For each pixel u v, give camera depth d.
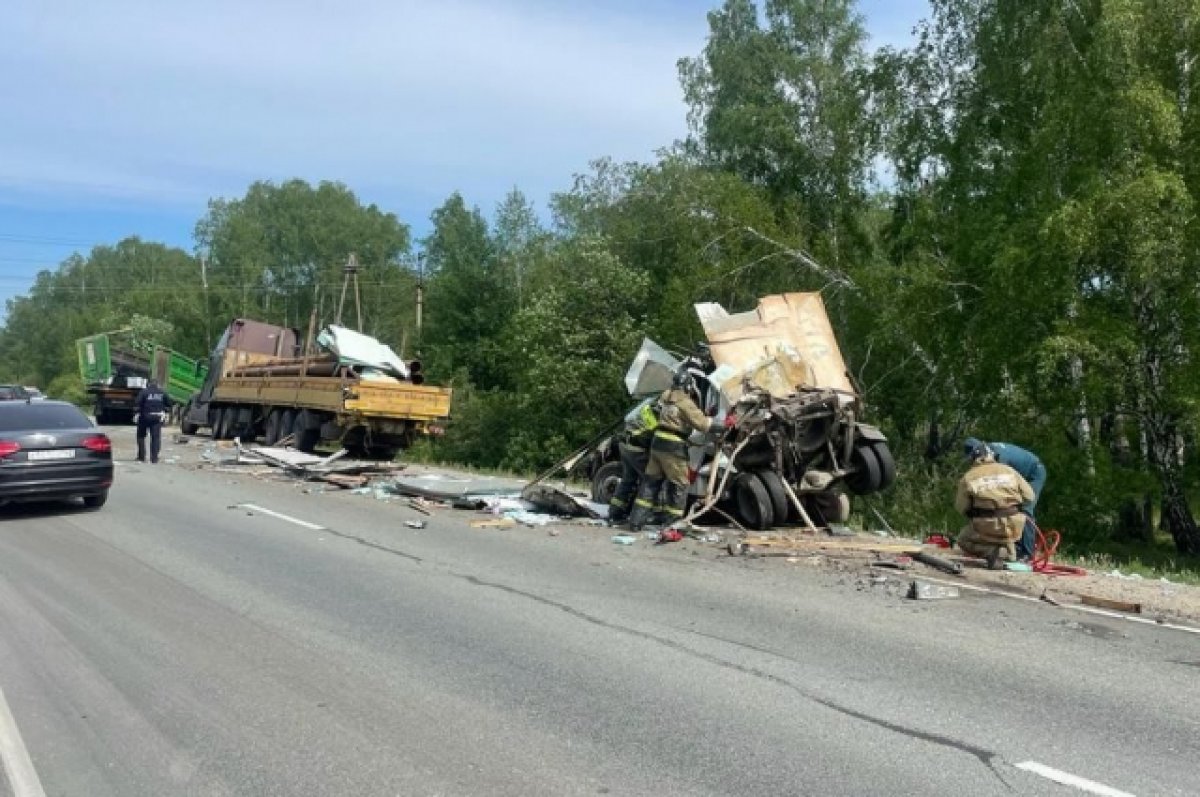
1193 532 19.42
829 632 6.62
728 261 26.14
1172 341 17.84
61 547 9.90
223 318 68.31
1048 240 16.91
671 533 10.38
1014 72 21.08
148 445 24.88
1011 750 4.52
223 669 5.77
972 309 20.48
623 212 31.59
